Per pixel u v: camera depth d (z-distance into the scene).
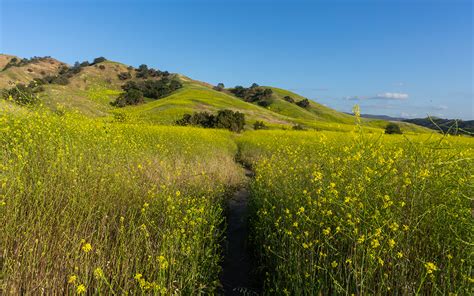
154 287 3.65
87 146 8.73
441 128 5.08
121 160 8.45
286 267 4.82
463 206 4.70
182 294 4.41
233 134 36.56
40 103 10.34
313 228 4.98
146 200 6.58
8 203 4.93
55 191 5.85
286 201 6.49
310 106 93.50
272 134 28.84
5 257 4.20
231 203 10.22
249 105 75.62
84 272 4.28
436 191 4.87
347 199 4.26
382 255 4.16
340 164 6.90
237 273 5.93
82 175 6.49
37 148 7.57
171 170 9.31
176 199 6.13
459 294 3.57
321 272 4.34
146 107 57.22
